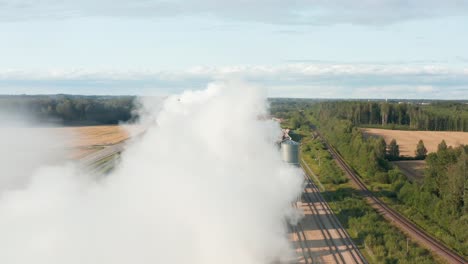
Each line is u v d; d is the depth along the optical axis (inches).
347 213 2942.9
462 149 3292.3
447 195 2837.1
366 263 2118.6
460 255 2244.1
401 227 2674.7
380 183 3806.6
